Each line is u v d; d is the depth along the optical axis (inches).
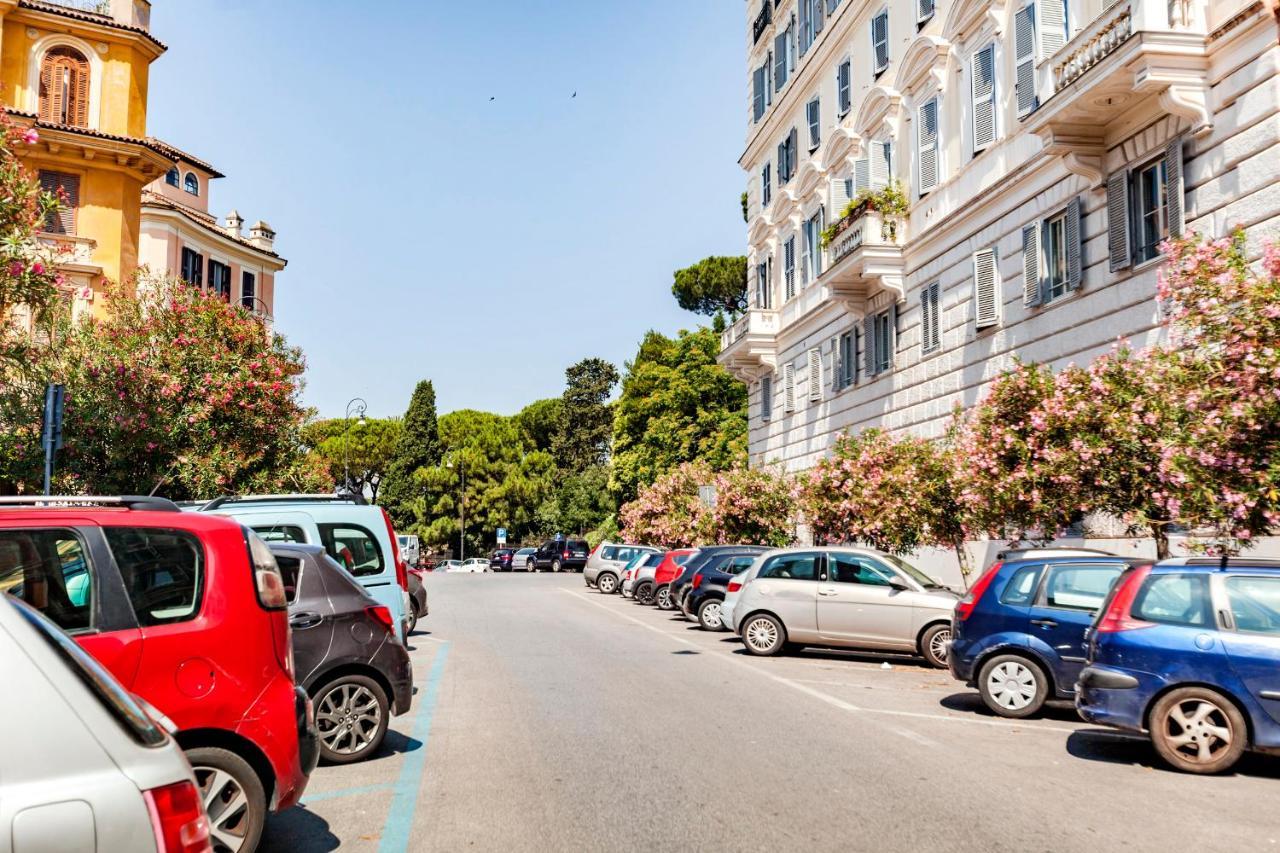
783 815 272.4
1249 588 341.7
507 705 459.5
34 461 761.6
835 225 1136.8
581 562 2630.4
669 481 1722.4
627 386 2517.2
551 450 3890.3
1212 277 459.5
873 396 1114.1
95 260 1221.1
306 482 916.0
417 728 405.4
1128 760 354.0
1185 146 616.7
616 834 255.3
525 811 278.8
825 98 1282.0
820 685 537.0
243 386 861.8
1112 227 681.6
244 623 231.3
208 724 221.9
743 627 679.7
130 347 832.9
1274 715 325.4
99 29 1268.5
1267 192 551.8
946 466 717.9
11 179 459.5
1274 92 549.0
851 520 890.7
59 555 218.8
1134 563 397.4
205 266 1518.2
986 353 868.0
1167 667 339.3
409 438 3176.7
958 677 457.4
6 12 1224.8
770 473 1315.2
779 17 1466.5
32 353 772.0
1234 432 431.5
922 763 340.2
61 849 110.2
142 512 234.7
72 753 115.6
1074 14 767.7
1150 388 507.2
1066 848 245.3
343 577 357.4
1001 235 848.3
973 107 903.1
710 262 2657.5
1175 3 600.7
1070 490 526.3
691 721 416.5
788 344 1425.9
